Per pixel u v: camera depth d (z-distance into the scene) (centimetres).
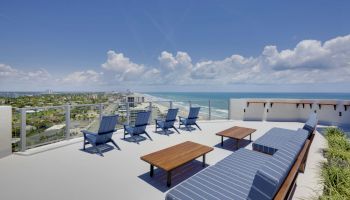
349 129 755
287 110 938
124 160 394
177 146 376
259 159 302
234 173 252
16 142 426
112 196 264
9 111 412
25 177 314
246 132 520
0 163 371
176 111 636
